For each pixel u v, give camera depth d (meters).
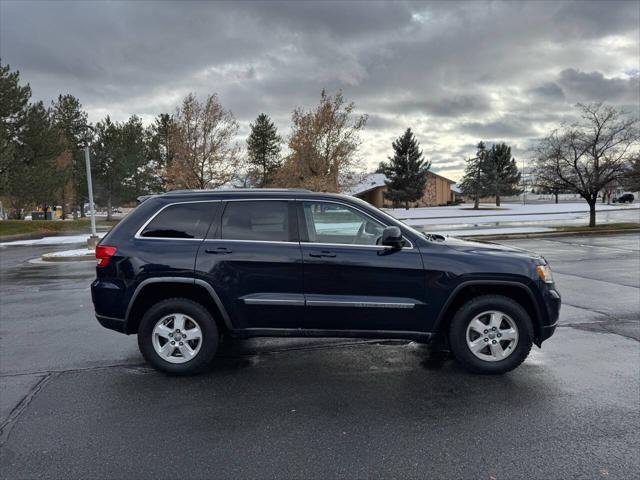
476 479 2.74
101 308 4.41
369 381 4.28
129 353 5.19
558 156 20.84
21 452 3.09
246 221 4.46
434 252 4.34
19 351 5.29
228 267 4.32
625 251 13.98
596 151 20.50
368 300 4.29
